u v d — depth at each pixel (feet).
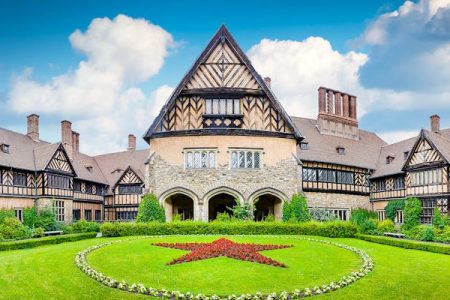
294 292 43.91
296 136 102.42
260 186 99.35
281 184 100.68
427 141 116.37
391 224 99.35
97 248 68.54
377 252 67.26
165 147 100.22
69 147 156.66
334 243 75.31
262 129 101.35
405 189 127.13
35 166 129.39
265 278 48.96
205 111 100.63
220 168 98.53
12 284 47.14
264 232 89.76
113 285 46.78
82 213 154.20
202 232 89.76
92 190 161.68
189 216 106.73
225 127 99.76
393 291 45.98
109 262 57.16
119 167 174.29
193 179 98.32
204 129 98.99
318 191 134.62
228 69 101.35
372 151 157.58
